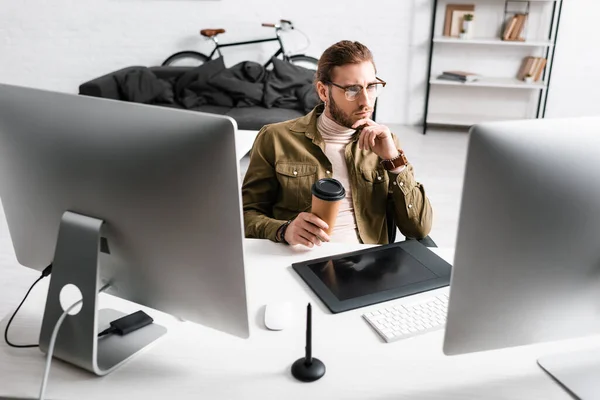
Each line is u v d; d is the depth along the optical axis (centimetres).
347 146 179
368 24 541
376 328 115
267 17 540
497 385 100
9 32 545
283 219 183
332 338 113
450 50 548
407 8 534
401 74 559
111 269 107
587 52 540
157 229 96
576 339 114
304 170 179
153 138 90
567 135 82
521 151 80
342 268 139
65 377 102
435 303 124
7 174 108
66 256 102
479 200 82
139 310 120
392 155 167
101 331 113
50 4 536
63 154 99
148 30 543
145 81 464
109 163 95
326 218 140
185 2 535
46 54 552
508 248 85
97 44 548
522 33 535
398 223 181
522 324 92
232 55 552
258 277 135
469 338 92
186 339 113
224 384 100
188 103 465
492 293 88
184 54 544
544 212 84
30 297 129
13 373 103
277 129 185
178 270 99
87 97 96
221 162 86
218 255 93
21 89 101
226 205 89
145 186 93
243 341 112
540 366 105
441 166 452
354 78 165
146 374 103
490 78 543
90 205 100
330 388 99
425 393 98
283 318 117
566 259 88
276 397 97
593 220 86
